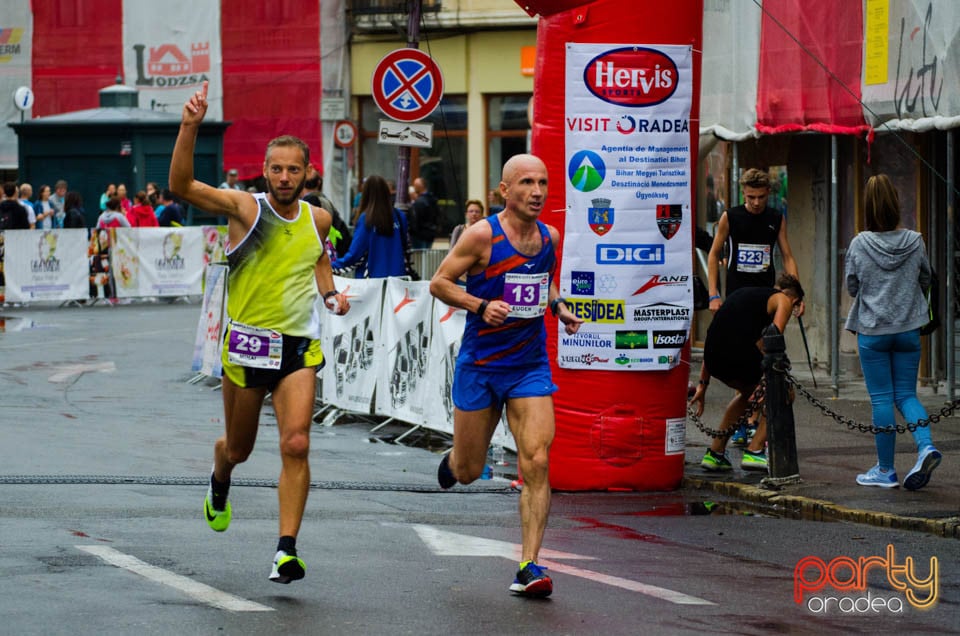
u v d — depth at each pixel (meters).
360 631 11.18
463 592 12.66
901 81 24.34
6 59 69.50
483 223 13.21
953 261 25.50
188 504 16.75
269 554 14.02
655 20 18.64
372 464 20.62
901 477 19.11
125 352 35.00
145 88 68.81
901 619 12.22
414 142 30.28
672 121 18.80
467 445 13.62
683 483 19.52
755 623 11.84
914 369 18.41
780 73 28.14
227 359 13.02
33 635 10.77
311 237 13.09
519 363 13.32
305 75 67.69
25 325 42.47
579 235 18.73
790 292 19.73
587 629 11.43
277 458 20.56
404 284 23.83
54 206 55.84
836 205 27.02
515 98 64.00
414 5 32.53
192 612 11.62
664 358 18.94
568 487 19.02
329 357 26.36
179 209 54.09
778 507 17.86
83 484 17.84
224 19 68.19
